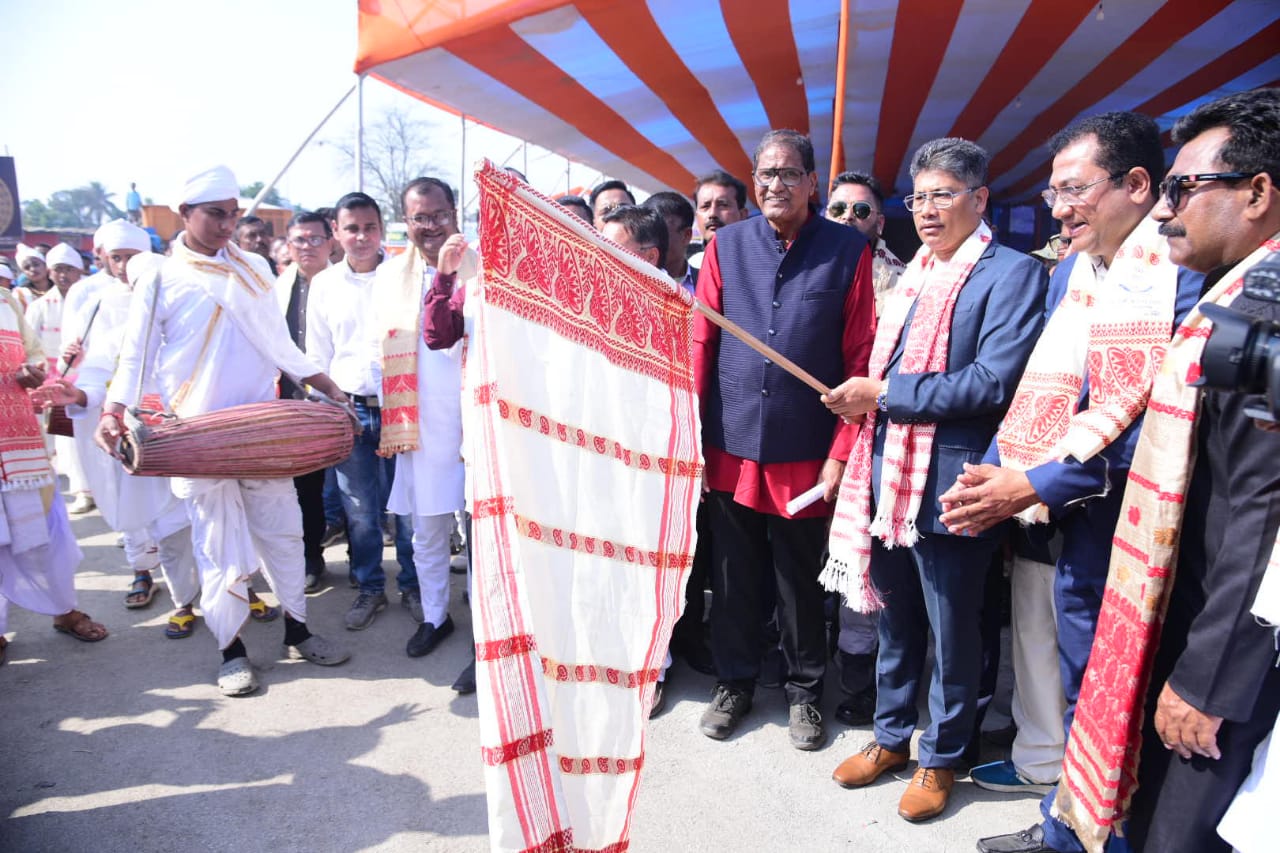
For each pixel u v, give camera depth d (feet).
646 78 19.42
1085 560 7.57
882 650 9.51
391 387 12.46
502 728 5.37
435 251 12.46
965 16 16.12
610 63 18.12
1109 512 7.39
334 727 10.84
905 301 9.17
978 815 9.04
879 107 23.07
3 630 12.52
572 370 6.45
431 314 11.18
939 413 8.29
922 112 23.93
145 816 8.95
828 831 8.77
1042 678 9.11
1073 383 7.71
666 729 10.89
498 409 5.62
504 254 5.92
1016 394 8.04
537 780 5.47
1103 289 7.23
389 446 12.50
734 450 10.23
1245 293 4.27
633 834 8.69
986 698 9.75
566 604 6.35
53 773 9.75
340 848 8.49
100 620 14.30
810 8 15.80
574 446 6.44
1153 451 5.89
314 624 14.11
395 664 12.66
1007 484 7.42
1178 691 5.36
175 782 9.59
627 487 6.92
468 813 9.09
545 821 5.47
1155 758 6.07
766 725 11.02
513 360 5.96
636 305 7.17
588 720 6.46
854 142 27.91
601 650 6.57
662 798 9.33
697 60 18.47
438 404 12.48
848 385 8.93
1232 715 5.11
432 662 12.71
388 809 9.14
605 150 26.81
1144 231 7.02
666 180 32.94
